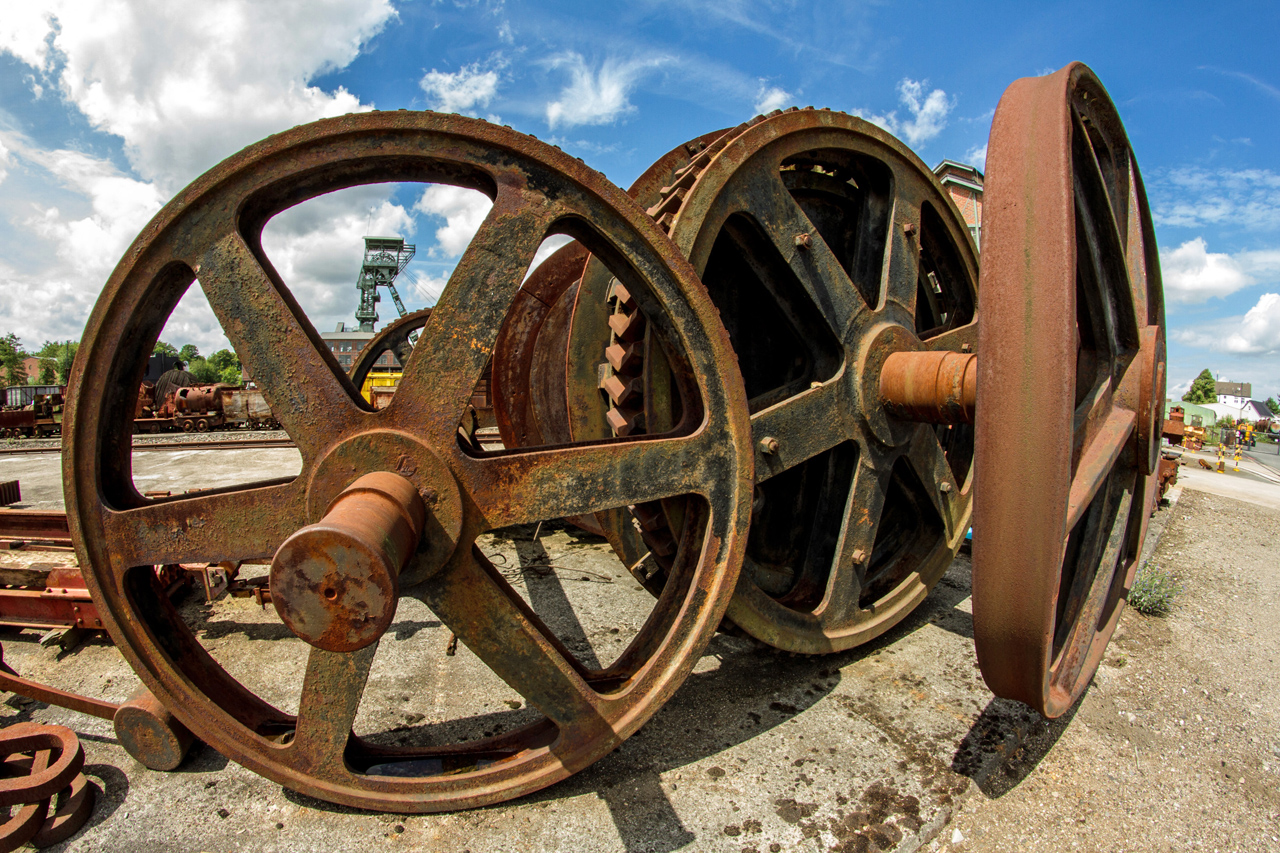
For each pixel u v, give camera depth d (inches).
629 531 132.6
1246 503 338.6
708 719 110.0
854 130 124.1
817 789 92.1
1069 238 70.3
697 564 90.8
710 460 89.4
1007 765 100.0
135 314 76.9
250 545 78.3
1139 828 87.9
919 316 169.0
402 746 101.4
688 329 87.3
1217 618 165.2
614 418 110.5
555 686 84.4
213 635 142.3
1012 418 73.7
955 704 114.7
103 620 78.2
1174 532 260.1
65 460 75.2
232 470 398.0
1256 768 101.7
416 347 76.3
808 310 119.8
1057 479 71.1
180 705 82.5
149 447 571.5
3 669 109.0
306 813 86.4
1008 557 75.9
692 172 110.8
